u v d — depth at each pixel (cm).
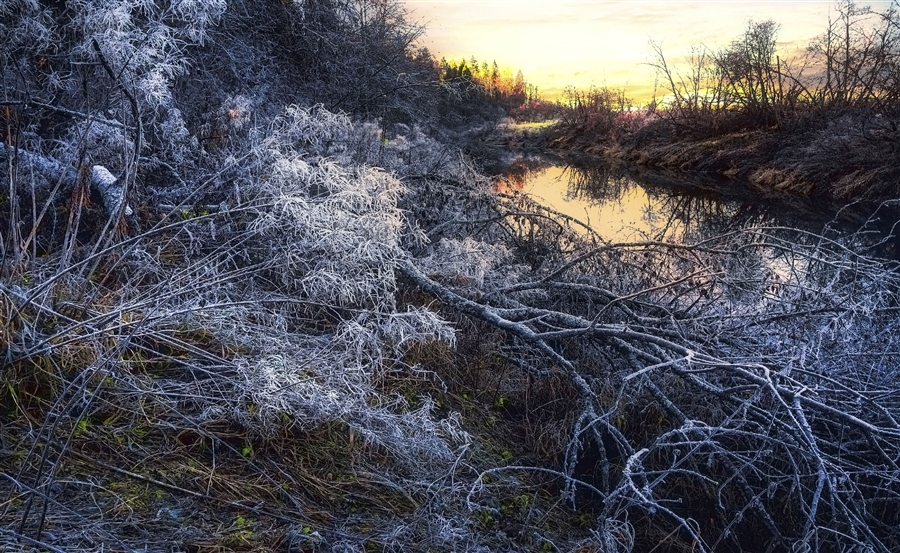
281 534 255
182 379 317
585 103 4234
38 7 402
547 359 465
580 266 547
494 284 502
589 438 404
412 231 480
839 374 407
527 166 2642
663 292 528
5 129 399
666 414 416
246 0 836
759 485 387
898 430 309
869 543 299
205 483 270
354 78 1013
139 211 412
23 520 212
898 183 1777
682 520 291
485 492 337
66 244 333
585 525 348
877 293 451
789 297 509
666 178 2605
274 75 830
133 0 414
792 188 2162
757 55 3086
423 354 435
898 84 2458
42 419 269
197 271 361
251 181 414
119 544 224
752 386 356
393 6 1132
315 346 371
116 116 421
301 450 307
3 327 272
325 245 367
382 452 331
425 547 279
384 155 750
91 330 301
